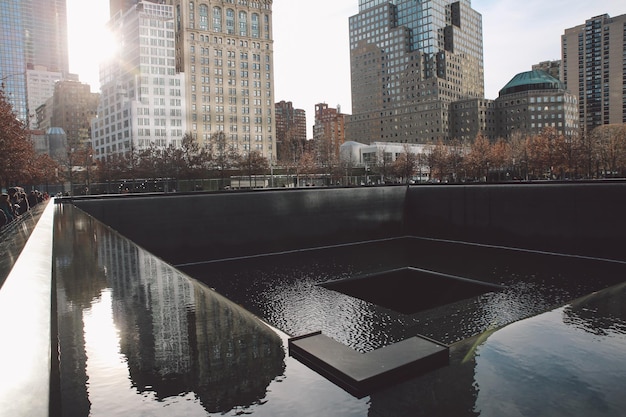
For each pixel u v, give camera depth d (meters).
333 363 2.42
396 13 169.75
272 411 1.91
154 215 19.12
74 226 10.30
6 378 1.73
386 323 12.21
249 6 136.75
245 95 137.12
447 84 160.75
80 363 2.42
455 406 2.05
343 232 24.45
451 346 2.77
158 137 121.19
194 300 3.86
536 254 21.09
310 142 157.38
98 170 81.00
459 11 172.00
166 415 1.85
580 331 3.04
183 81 124.81
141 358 2.51
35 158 47.97
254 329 3.05
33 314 2.66
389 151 107.75
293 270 18.73
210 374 2.29
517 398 2.14
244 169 81.44
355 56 178.75
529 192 21.62
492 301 14.23
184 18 126.06
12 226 9.97
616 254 18.92
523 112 142.62
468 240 24.33
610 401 2.11
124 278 4.77
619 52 154.50
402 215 26.91
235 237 21.02
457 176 85.94
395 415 1.96
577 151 63.00
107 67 135.12
